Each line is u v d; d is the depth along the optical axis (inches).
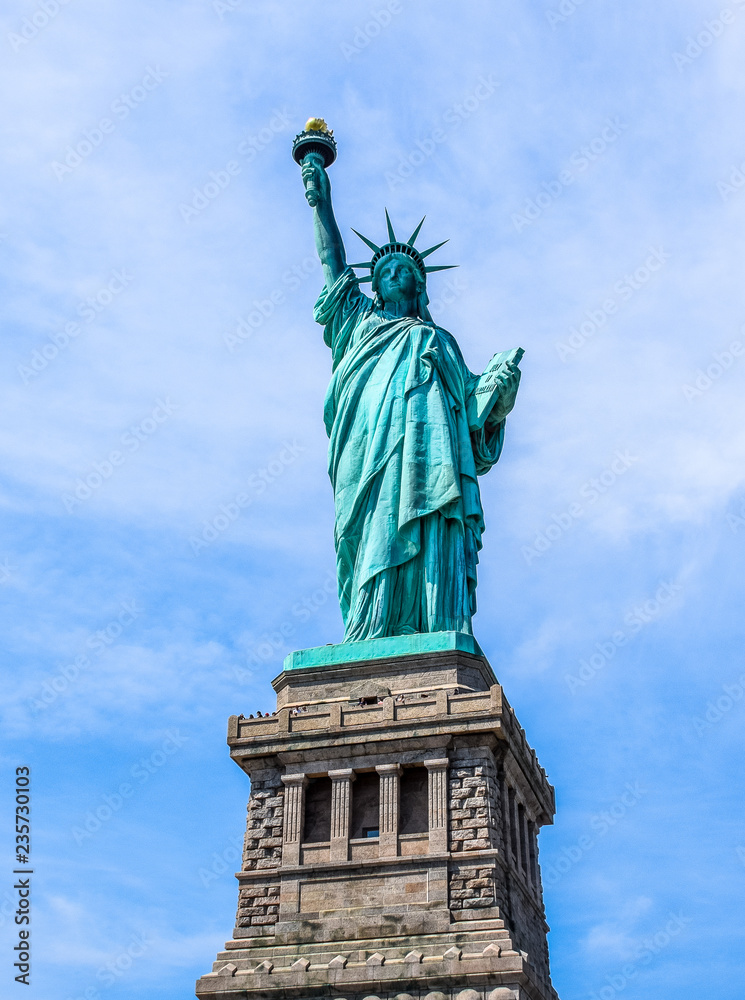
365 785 3137.3
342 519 3592.5
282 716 3208.7
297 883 3019.2
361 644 3341.5
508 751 3122.5
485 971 2768.2
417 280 3976.4
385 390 3666.3
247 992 2876.5
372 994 2812.5
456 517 3501.5
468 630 3398.1
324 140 4153.5
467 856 2952.8
